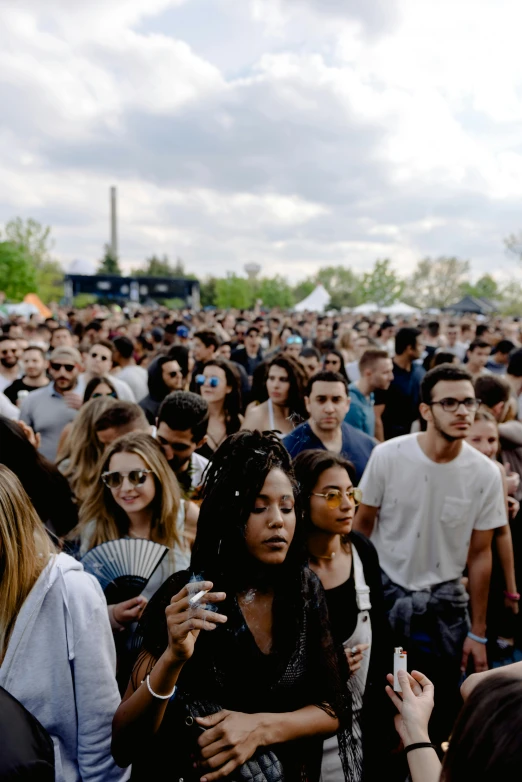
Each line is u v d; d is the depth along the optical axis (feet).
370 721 7.73
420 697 5.17
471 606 10.59
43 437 17.25
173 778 5.32
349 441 13.17
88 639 5.46
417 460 10.05
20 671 5.20
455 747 3.23
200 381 16.26
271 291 228.63
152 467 8.68
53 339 29.71
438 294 289.33
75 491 11.10
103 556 7.81
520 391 18.56
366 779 7.57
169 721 5.35
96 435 11.43
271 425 15.76
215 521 5.54
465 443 10.27
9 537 5.14
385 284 178.70
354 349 32.24
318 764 6.02
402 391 19.77
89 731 5.47
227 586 5.51
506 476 12.16
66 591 5.43
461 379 9.53
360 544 8.50
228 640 5.38
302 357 23.04
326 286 319.88
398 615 10.20
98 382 15.81
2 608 5.15
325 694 5.72
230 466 5.58
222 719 5.24
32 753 3.67
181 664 4.92
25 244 146.41
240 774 5.16
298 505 5.86
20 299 121.19
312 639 5.84
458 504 9.98
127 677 7.43
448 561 10.25
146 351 33.50
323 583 7.85
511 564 11.09
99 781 5.48
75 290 123.44
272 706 5.47
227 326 57.31
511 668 3.92
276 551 5.41
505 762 2.92
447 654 10.19
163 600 5.64
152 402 18.03
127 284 123.65
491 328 40.50
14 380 22.52
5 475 5.32
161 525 8.73
